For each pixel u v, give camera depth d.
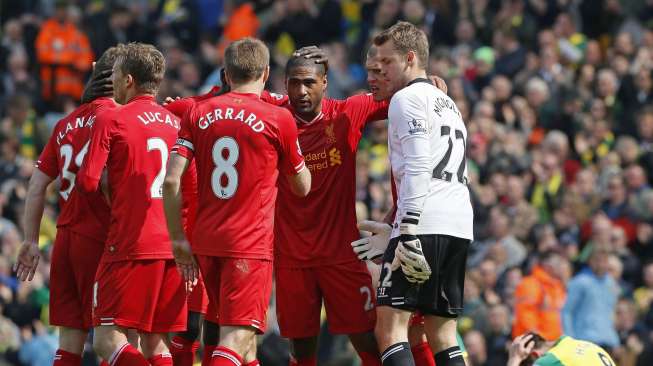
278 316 29.22
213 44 72.50
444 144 26.38
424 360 28.69
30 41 71.94
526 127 62.16
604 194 56.66
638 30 71.56
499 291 49.59
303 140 28.70
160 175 27.73
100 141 27.11
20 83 71.00
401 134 25.97
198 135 26.52
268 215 26.73
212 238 26.47
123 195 27.41
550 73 64.56
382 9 71.31
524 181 57.25
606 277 49.06
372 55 27.22
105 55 28.88
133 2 79.81
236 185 26.38
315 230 28.72
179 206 26.50
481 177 57.28
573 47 68.25
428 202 26.16
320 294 29.17
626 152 58.12
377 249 27.80
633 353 48.72
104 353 27.47
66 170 28.33
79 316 28.48
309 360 29.50
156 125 27.83
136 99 27.95
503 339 47.59
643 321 50.06
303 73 28.23
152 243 27.52
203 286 29.41
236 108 26.48
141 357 27.30
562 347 29.64
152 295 27.58
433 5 71.12
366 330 28.81
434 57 65.31
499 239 52.28
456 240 26.39
